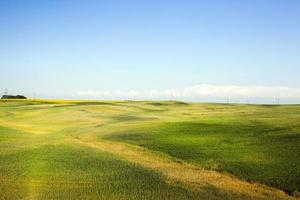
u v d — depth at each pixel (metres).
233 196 18.91
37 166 24.67
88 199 18.12
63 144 35.38
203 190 19.89
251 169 24.27
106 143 36.34
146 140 37.34
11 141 36.84
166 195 18.94
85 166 25.05
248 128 42.78
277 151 29.62
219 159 27.58
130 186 20.44
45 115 70.62
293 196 19.12
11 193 18.62
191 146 33.06
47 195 18.50
